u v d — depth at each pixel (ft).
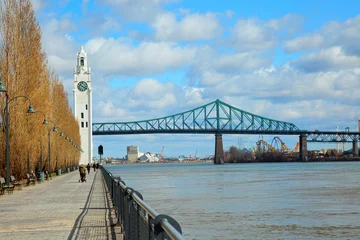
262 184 276.00
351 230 104.12
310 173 437.99
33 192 143.74
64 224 69.77
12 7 183.11
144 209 32.04
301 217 125.29
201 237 96.73
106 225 67.77
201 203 163.22
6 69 176.96
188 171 597.93
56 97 320.29
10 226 69.10
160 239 25.75
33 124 198.59
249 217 124.98
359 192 205.57
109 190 122.11
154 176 438.81
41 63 211.61
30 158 199.21
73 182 207.82
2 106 174.81
